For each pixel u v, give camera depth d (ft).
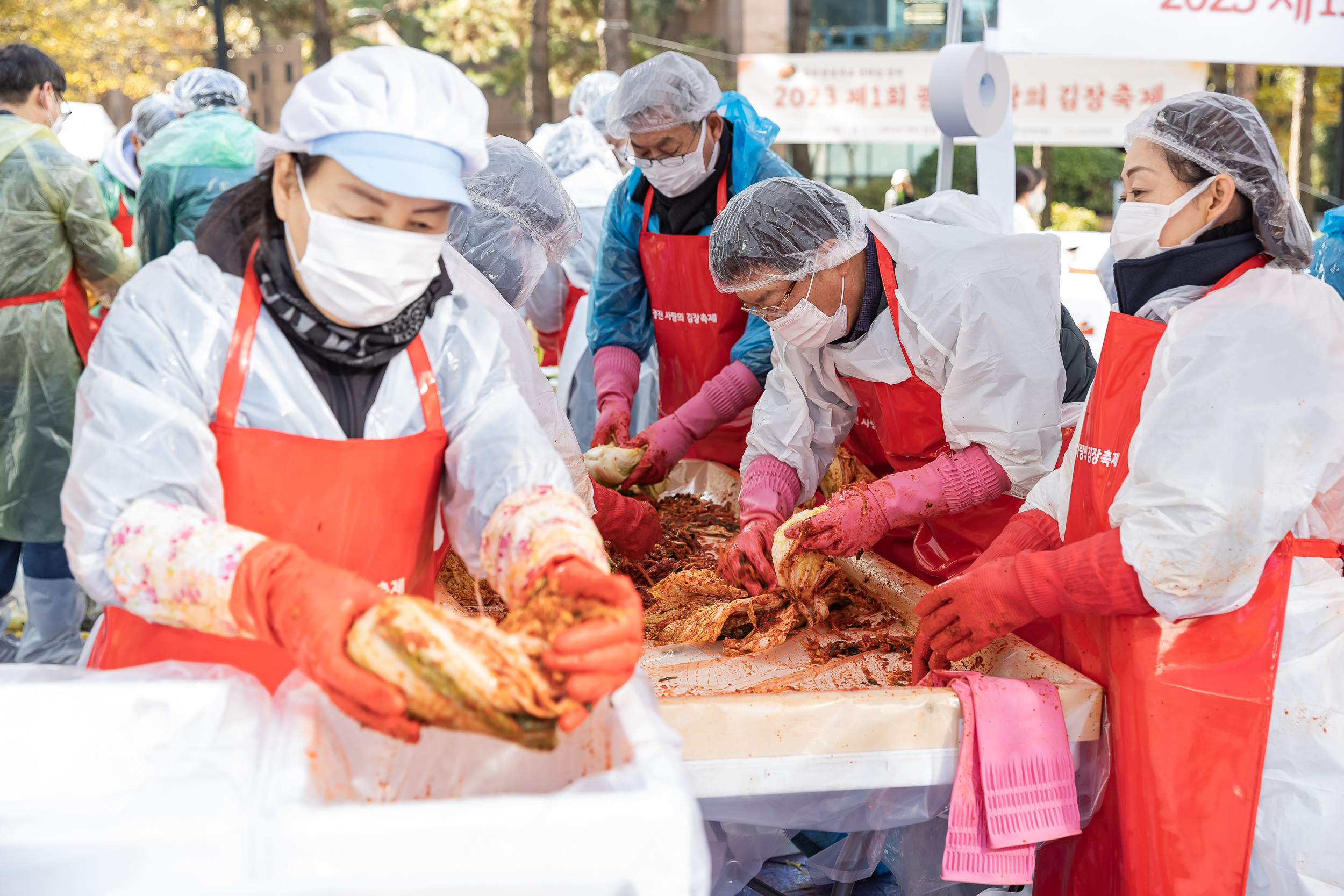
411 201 3.83
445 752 3.67
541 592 3.57
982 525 7.50
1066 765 5.27
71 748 3.28
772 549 6.91
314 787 3.14
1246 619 5.10
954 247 6.89
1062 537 6.22
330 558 4.29
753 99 33.14
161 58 52.47
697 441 10.37
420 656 3.06
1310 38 7.02
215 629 3.59
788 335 7.30
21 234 11.23
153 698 3.40
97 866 2.75
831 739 5.11
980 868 5.16
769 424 8.20
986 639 5.60
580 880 2.81
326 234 3.81
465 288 6.03
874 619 7.07
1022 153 57.26
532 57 55.11
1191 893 5.16
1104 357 5.71
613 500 7.75
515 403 4.54
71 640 12.24
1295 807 5.36
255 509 4.17
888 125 32.53
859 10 71.46
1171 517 4.95
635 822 2.82
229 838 2.78
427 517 4.62
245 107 15.15
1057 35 6.83
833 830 5.41
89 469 3.81
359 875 2.74
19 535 11.66
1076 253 15.81
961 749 5.17
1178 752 5.16
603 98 15.39
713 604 7.06
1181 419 5.00
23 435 11.47
